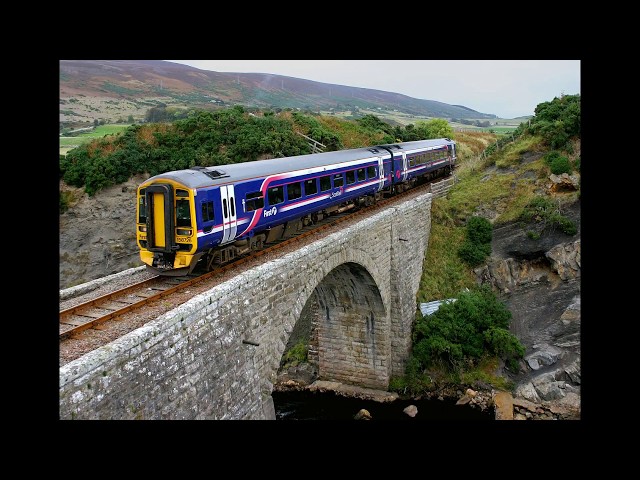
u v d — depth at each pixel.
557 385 25.61
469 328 27.94
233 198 15.73
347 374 27.83
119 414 8.95
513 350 27.08
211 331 11.67
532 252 30.95
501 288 30.95
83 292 13.95
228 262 16.89
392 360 27.52
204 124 38.22
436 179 40.94
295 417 24.73
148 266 15.37
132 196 33.69
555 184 32.56
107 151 35.12
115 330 10.88
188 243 14.30
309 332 30.88
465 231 33.41
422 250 31.41
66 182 33.69
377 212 26.98
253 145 36.25
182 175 14.56
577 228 30.27
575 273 29.55
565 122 34.34
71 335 10.48
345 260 19.91
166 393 10.15
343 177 23.80
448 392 26.58
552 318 28.58
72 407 8.02
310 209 20.80
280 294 14.84
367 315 26.50
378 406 25.80
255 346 13.52
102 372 8.66
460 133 65.44
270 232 18.91
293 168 19.66
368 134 48.91
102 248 32.72
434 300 30.30
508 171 35.78
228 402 12.20
